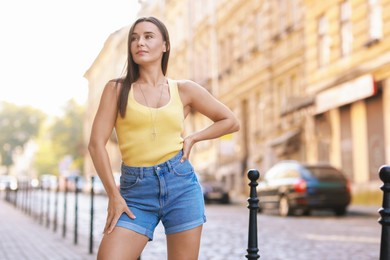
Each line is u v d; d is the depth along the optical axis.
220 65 39.03
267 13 30.88
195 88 3.61
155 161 3.44
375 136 21.33
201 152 43.03
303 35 27.20
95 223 17.19
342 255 9.48
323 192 18.61
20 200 31.56
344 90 22.86
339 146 23.80
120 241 3.31
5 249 10.02
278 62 29.64
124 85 3.50
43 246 10.50
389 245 2.79
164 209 3.44
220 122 3.64
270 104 30.72
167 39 3.61
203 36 42.19
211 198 28.62
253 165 32.94
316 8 25.64
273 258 9.19
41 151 112.31
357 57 22.42
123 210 3.35
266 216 19.52
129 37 3.56
